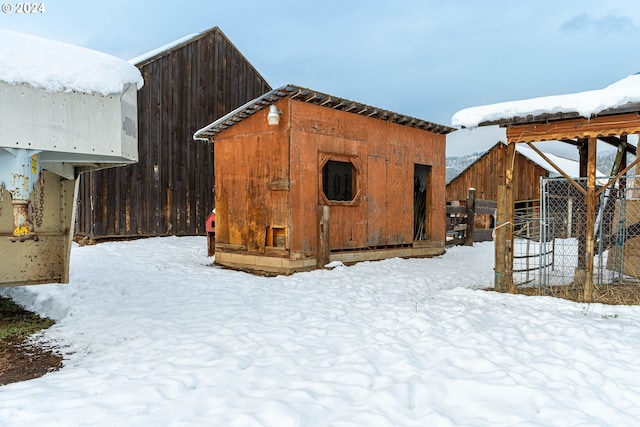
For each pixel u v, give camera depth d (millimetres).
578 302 5699
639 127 5484
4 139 3221
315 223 8195
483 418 2578
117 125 3744
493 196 21109
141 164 12453
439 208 11352
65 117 3484
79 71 3539
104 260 9031
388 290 6656
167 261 9266
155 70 12727
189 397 2818
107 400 2748
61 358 3736
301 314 5078
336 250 8594
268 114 7863
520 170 19844
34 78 3311
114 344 4078
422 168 11164
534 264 9156
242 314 5086
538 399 2797
